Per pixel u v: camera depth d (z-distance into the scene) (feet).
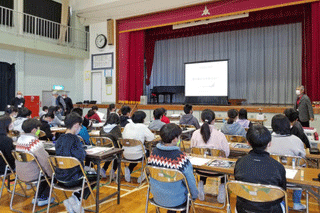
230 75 32.30
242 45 31.63
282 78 29.37
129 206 9.53
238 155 10.00
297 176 6.15
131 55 31.78
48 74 31.45
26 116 13.78
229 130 11.59
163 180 6.42
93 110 20.56
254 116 23.16
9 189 10.55
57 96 26.16
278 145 7.84
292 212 8.84
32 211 9.00
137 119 11.75
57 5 32.40
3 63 26.73
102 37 33.01
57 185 8.18
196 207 9.36
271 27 29.89
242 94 31.58
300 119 18.74
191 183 6.40
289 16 25.41
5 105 26.84
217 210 9.11
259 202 5.29
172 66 35.76
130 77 31.91
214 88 28.81
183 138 14.97
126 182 12.16
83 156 8.01
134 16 30.53
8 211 9.04
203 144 9.18
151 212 9.05
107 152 8.63
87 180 7.98
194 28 29.17
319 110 20.34
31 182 8.51
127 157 11.51
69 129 8.20
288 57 29.04
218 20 26.43
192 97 31.50
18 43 25.72
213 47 33.19
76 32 33.32
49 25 30.58
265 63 30.27
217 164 7.13
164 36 32.30
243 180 5.53
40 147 8.39
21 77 28.14
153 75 36.58
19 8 28.22
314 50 22.62
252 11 24.56
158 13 29.17
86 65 34.58
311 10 22.84
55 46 29.55
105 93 33.40
